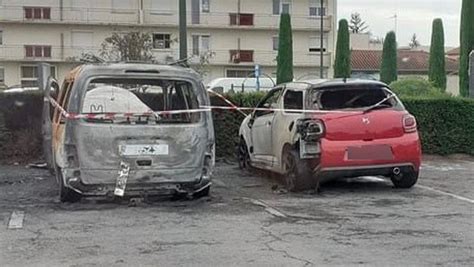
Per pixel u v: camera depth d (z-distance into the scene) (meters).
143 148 8.70
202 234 7.30
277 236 7.21
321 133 9.66
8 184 11.14
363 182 11.34
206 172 9.14
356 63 67.25
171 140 8.82
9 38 53.16
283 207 8.95
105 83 9.01
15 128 14.01
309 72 57.88
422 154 15.56
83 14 53.44
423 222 7.97
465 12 27.94
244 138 12.80
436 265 6.07
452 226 7.75
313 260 6.23
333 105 10.09
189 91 9.20
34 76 54.00
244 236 7.21
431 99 15.51
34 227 7.66
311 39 57.91
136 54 25.55
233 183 11.37
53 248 6.69
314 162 9.77
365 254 6.45
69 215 8.34
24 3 52.88
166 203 9.23
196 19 55.31
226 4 56.00
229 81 37.12
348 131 9.71
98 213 8.48
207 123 9.10
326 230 7.52
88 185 8.61
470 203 9.30
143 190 8.85
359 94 10.23
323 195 9.98
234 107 13.88
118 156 8.62
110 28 54.12
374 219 8.14
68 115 8.61
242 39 56.66
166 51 53.91
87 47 53.94
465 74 27.77
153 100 9.53
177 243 6.89
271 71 57.06
